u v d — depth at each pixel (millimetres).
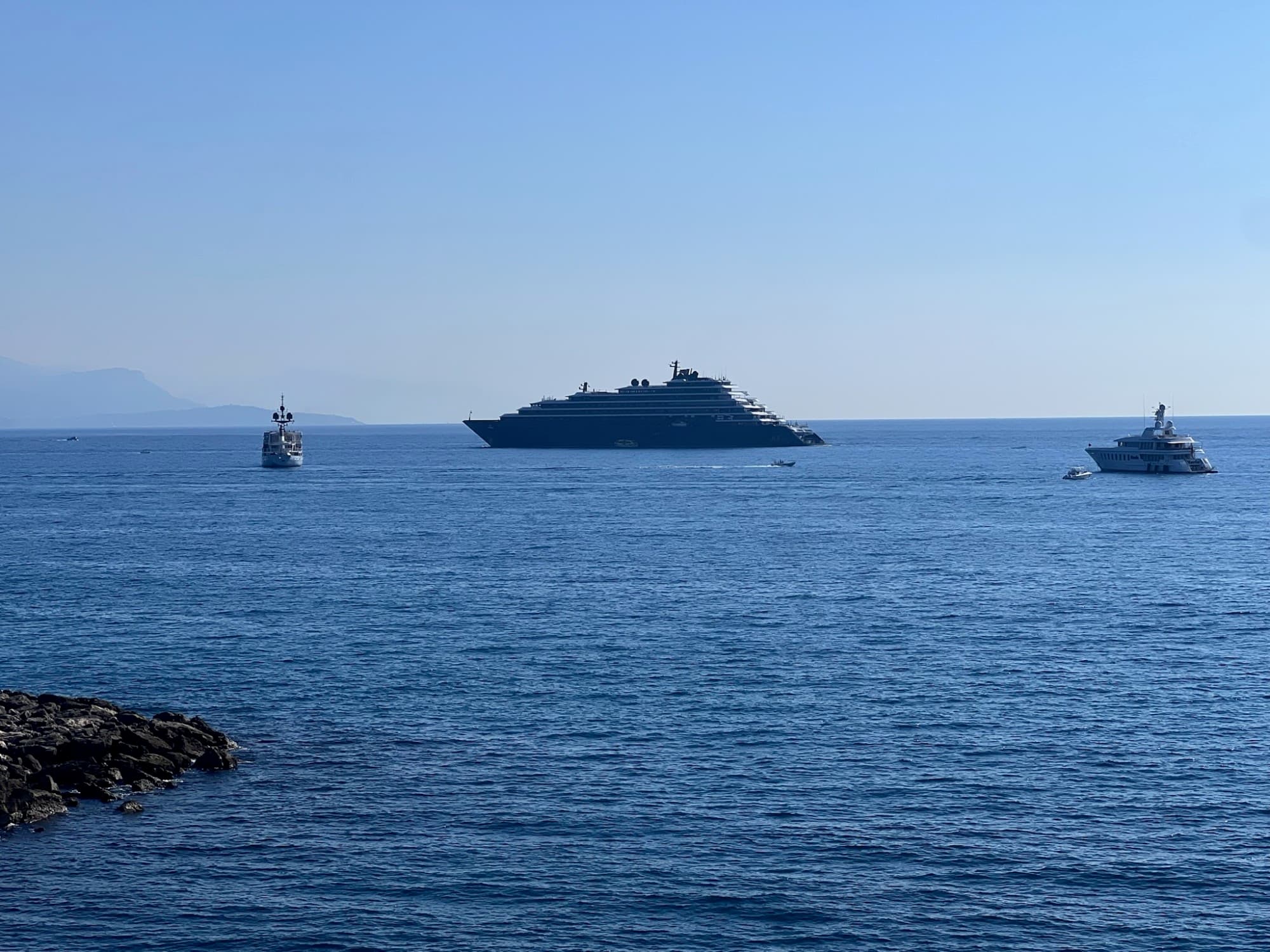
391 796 63000
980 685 84562
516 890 52500
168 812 60844
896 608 116938
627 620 110312
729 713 77375
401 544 178500
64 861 55312
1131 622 108750
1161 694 81688
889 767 66875
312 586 133000
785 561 155250
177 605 119688
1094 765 67062
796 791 63344
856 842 56938
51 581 137250
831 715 76812
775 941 48469
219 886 53000
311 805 61750
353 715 77500
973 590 128500
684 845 56812
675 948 48062
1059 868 54188
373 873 54094
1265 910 50469
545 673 88562
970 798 62188
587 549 170375
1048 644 98875
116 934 49188
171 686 85375
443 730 74125
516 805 61656
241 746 71188
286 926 49750
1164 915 50188
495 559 158750
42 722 69188
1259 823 58844
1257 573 141000
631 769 66812
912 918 50000
